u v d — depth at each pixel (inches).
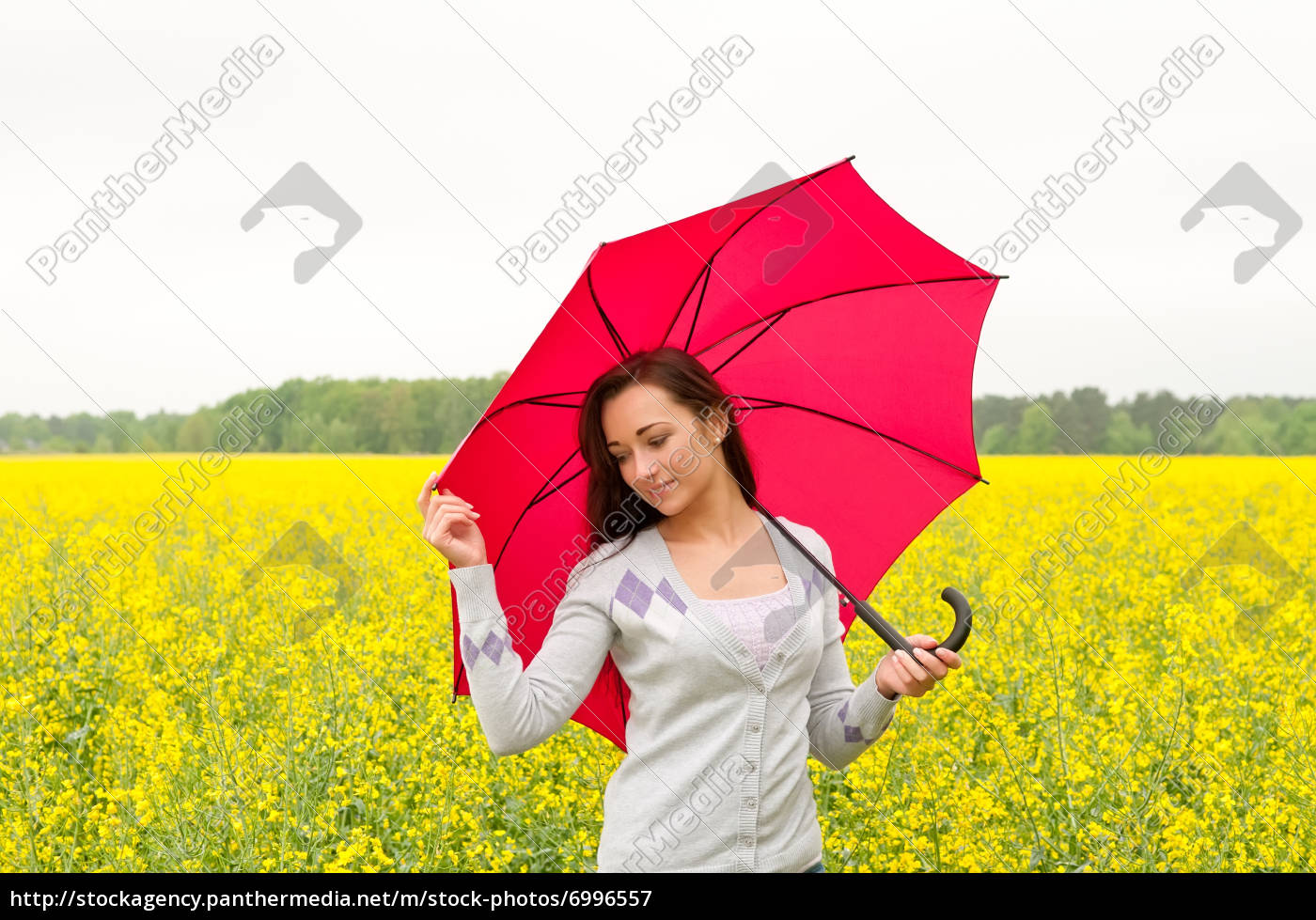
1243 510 482.0
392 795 148.9
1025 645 199.2
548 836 140.3
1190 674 180.7
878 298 93.2
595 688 91.0
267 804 135.2
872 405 95.5
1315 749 152.0
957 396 97.3
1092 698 181.3
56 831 137.1
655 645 77.5
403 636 203.5
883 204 84.5
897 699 82.2
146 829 131.8
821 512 95.7
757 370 92.7
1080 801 142.4
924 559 295.6
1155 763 153.6
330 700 165.2
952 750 158.2
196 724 173.6
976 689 187.0
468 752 154.1
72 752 168.7
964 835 134.3
